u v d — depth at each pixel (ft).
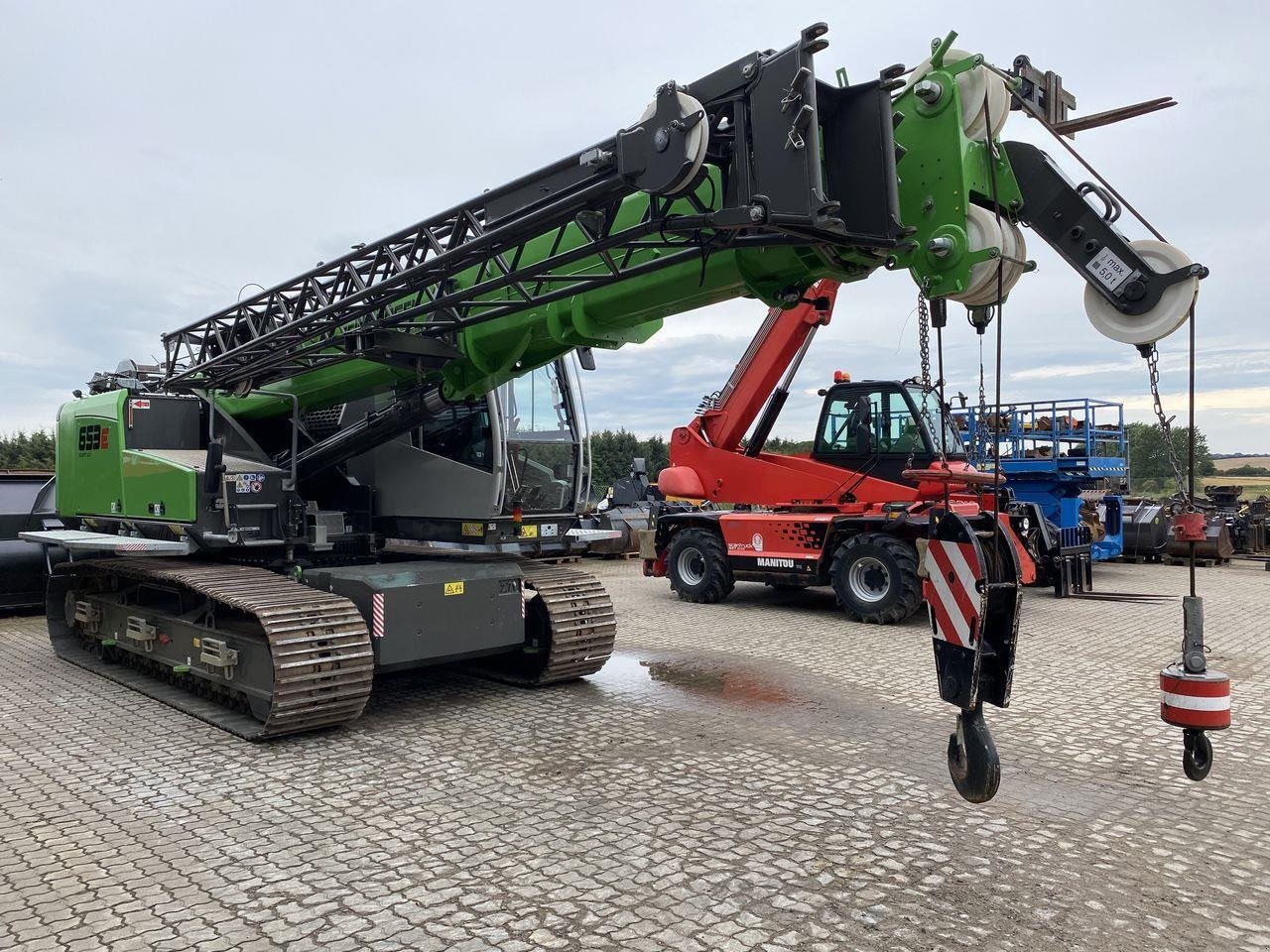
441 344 18.94
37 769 16.58
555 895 11.38
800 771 16.37
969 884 11.75
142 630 22.65
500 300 17.22
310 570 20.79
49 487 37.11
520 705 21.09
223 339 21.66
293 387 22.99
